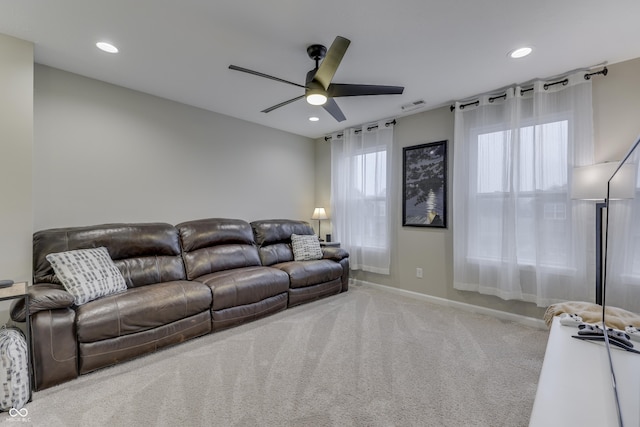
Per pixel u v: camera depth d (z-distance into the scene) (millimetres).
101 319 2115
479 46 2389
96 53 2541
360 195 4551
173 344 2514
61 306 1976
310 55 2465
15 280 2246
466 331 2893
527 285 3072
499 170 3244
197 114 3855
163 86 3213
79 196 2953
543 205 2941
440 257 3789
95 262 2439
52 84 2791
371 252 4406
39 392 1879
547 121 2941
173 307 2475
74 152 2920
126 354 2232
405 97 3447
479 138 3377
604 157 2693
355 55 2527
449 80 3002
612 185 1492
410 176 4059
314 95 2359
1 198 2209
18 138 2277
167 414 1701
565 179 2846
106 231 2771
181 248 3297
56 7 1944
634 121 2570
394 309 3527
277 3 1908
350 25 2133
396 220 4223
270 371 2160
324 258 4246
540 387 1149
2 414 1682
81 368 2051
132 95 3297
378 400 1846
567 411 1007
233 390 1932
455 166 3525
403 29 2172
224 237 3615
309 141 5383
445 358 2363
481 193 3357
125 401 1810
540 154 2943
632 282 1293
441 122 3770
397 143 4215
